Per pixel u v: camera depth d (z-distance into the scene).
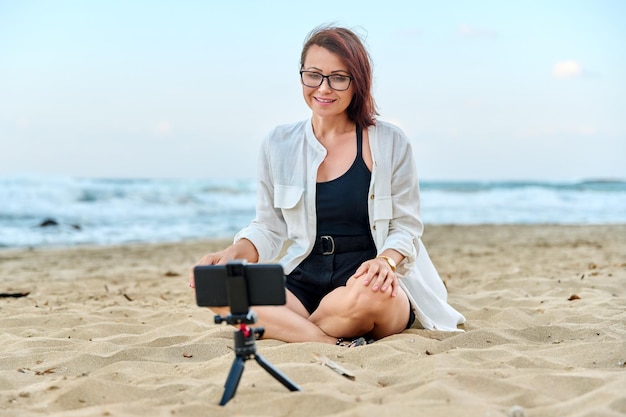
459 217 20.03
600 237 12.04
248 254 3.64
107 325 4.40
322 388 2.66
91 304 5.51
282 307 3.55
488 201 27.78
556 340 3.75
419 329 3.86
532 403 2.51
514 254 9.24
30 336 4.20
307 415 2.40
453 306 4.91
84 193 22.06
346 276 3.66
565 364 3.09
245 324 2.48
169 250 11.01
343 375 2.89
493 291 5.66
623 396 2.43
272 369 2.57
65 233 14.55
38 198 20.84
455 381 2.69
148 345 3.83
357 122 3.69
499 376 2.82
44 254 10.37
